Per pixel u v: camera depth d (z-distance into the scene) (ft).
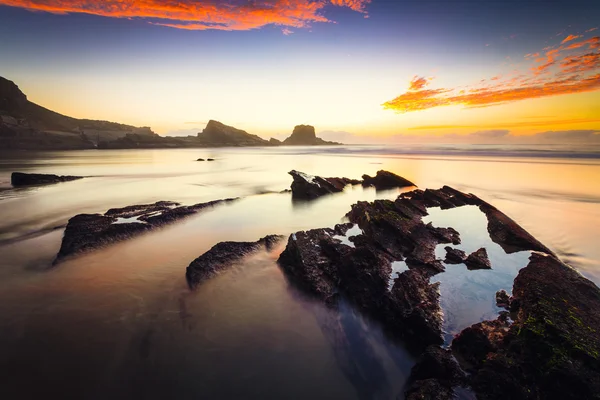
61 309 22.79
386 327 21.13
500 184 79.66
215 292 25.49
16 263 29.86
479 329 18.52
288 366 18.35
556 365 14.60
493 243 34.27
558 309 18.25
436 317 20.58
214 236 38.91
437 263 28.60
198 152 313.53
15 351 18.62
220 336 20.58
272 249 34.22
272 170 130.31
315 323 22.08
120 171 121.39
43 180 84.02
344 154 254.68
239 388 16.85
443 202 53.52
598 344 15.51
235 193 71.20
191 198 63.93
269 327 21.61
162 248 34.45
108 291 25.30
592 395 13.46
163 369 17.83
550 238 37.65
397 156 206.59
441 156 192.34
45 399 15.71
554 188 72.79
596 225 42.88
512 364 15.61
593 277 27.53
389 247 31.78
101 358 18.33
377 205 46.34
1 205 55.77
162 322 21.67
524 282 22.63
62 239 34.99
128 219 43.24
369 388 17.04
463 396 15.21
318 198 64.80
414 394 15.39
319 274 26.99
